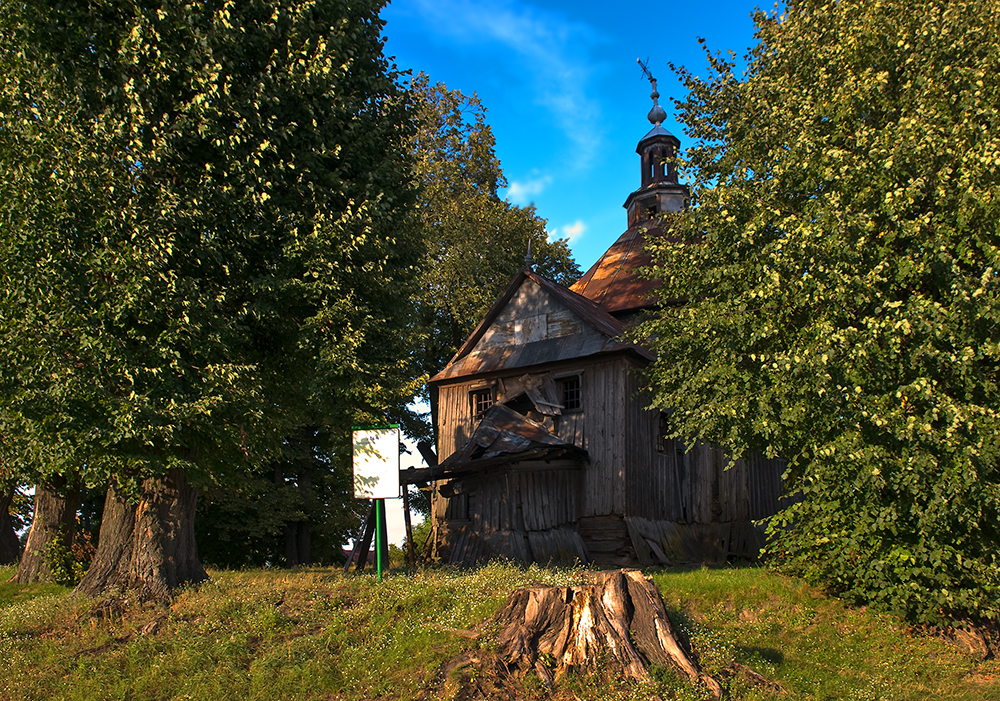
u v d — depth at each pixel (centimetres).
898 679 887
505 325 2447
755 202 1162
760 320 1134
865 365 970
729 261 1241
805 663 925
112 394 984
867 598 1052
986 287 934
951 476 915
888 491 1033
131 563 1057
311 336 1173
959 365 931
